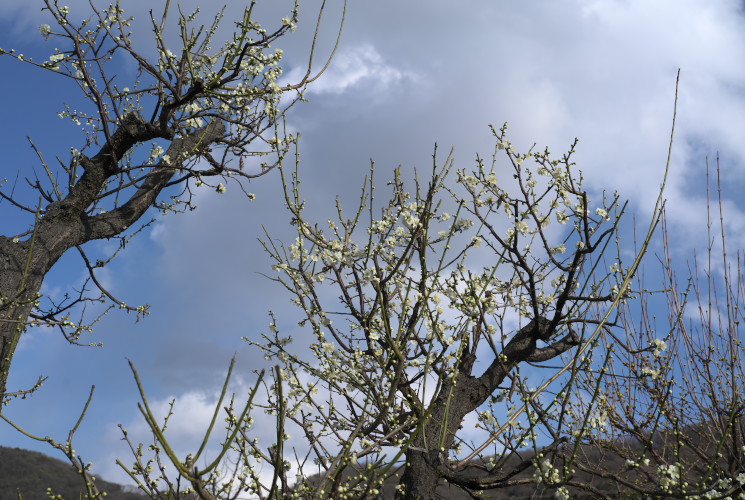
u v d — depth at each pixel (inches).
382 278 167.5
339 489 102.0
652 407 200.7
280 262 173.9
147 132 230.2
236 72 215.2
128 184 228.4
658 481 128.6
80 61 214.4
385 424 161.8
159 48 225.1
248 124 241.6
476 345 194.2
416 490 155.6
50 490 96.9
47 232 216.8
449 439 174.6
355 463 115.3
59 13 206.7
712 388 205.8
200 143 245.6
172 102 223.0
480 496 162.2
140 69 237.8
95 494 93.3
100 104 220.1
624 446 201.9
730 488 125.7
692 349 218.2
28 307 203.9
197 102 242.7
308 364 163.0
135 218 242.8
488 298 180.2
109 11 218.4
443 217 174.7
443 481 168.6
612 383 208.7
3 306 139.9
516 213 183.3
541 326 196.7
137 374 70.9
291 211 169.6
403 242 173.2
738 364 208.7
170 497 93.2
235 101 238.7
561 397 157.3
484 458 149.7
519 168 184.2
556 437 128.6
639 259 139.1
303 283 174.6
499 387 176.2
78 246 229.9
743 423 203.3
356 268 171.6
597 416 158.7
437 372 182.9
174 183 248.4
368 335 164.1
